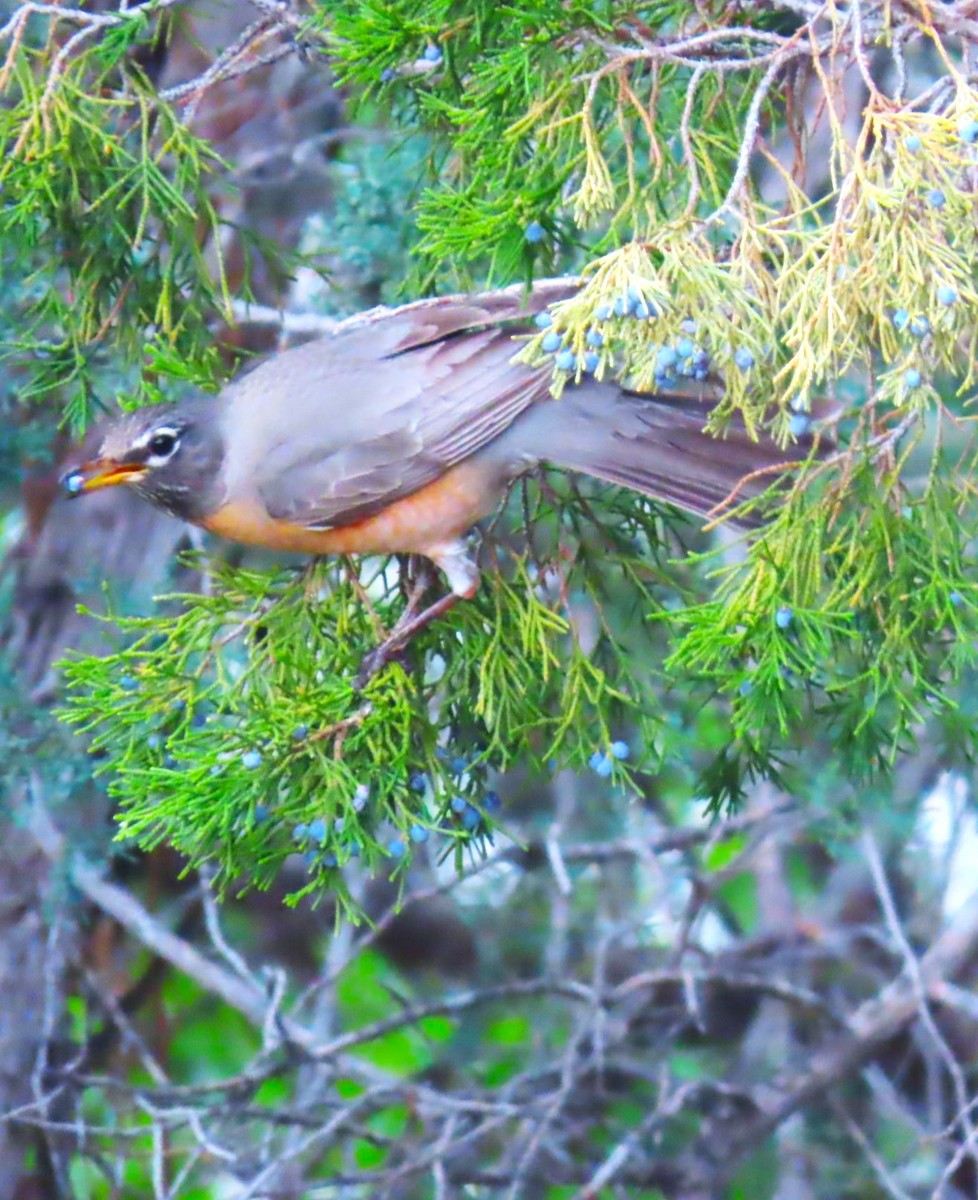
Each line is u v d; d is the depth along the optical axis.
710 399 9.58
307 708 8.77
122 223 10.14
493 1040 16.81
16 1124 14.92
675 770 15.41
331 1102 13.88
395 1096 14.19
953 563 8.52
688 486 9.42
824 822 14.52
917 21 8.11
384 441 9.57
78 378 10.18
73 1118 14.97
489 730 9.56
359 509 9.62
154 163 9.66
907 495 8.68
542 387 9.60
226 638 9.45
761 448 9.38
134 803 8.98
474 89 8.67
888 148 7.60
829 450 8.95
